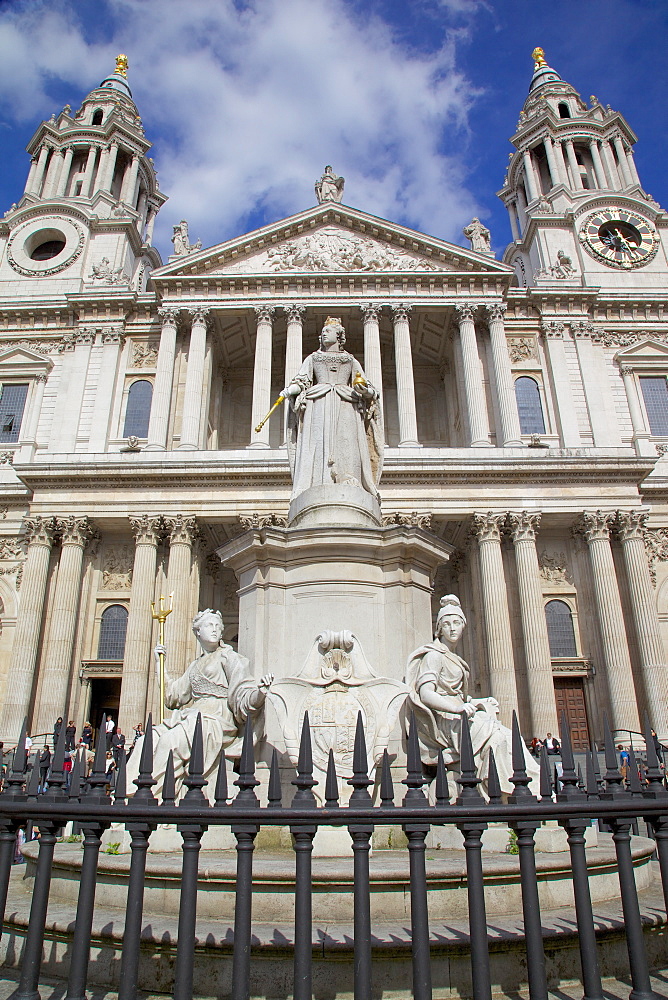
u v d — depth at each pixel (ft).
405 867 20.06
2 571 130.31
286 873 18.51
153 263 192.34
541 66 218.18
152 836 25.21
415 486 120.16
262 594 32.76
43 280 165.48
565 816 13.32
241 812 12.75
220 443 157.48
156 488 120.88
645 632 114.52
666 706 110.63
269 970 15.87
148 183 204.03
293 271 143.13
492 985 15.98
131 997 12.47
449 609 30.42
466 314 143.43
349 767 27.17
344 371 39.93
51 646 113.60
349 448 37.83
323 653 29.96
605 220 172.24
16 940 19.33
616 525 121.08
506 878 19.42
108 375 145.79
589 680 118.93
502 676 109.70
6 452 144.05
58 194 181.27
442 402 164.25
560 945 16.80
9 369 153.69
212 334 145.28
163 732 28.14
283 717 28.12
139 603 113.91
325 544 32.53
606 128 192.44
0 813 14.20
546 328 148.87
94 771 14.46
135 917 12.85
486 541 117.80
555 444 140.67
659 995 14.15
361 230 150.92
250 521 116.78
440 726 28.04
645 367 152.76
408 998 15.66
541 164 196.65
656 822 14.24
